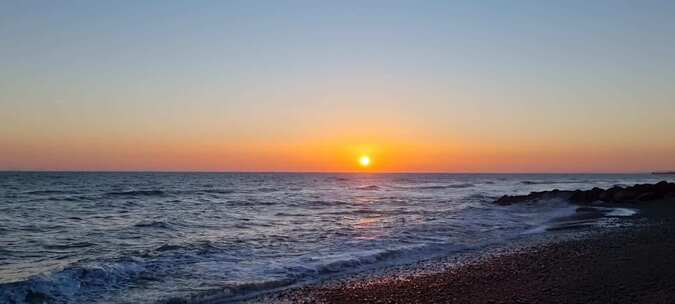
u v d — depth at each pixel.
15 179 103.75
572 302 9.79
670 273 11.88
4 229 24.09
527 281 11.96
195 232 22.84
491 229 23.58
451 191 70.38
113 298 11.10
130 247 18.55
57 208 37.06
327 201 46.44
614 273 12.19
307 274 13.64
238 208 37.94
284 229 23.83
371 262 15.45
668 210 32.94
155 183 89.94
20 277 13.52
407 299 10.88
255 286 12.26
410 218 29.31
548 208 36.31
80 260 15.86
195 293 11.49
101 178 119.19
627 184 99.69
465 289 11.51
